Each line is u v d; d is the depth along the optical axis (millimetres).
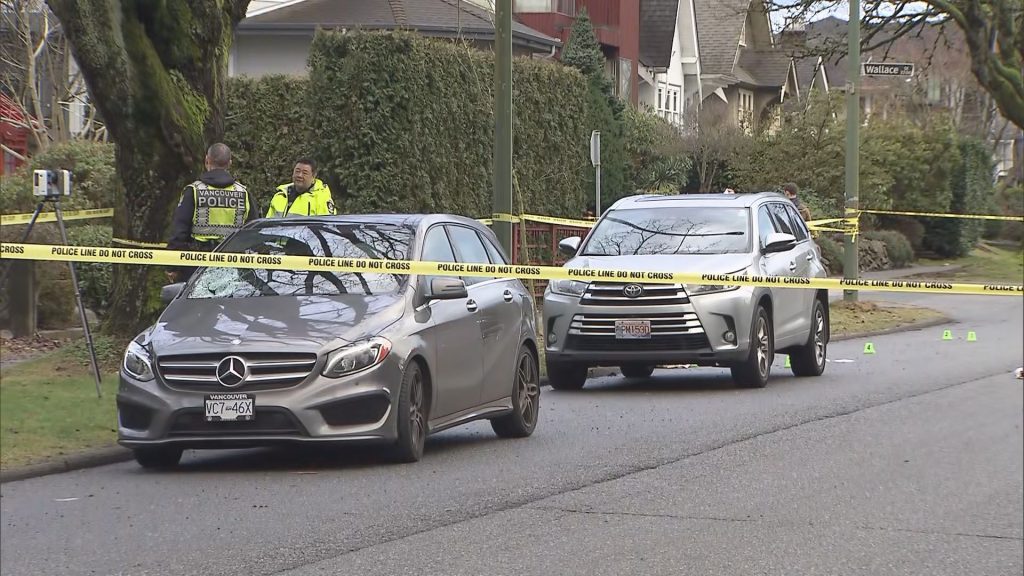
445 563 28531
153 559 28672
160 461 39750
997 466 40500
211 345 37719
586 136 110688
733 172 168500
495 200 62000
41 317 68812
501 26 61250
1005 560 29750
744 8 131750
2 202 76312
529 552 29562
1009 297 128500
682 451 42688
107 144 84562
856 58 106750
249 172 91750
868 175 165500
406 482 37219
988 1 115750
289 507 33875
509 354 45438
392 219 44125
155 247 58938
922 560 29641
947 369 68188
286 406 37125
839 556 29812
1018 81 115688
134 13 56531
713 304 56844
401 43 85312
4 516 32812
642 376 66812
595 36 155875
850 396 56688
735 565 28859
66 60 106188
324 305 39875
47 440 41531
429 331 40531
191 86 58281
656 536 31297
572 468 39625
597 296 57500
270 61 127750
